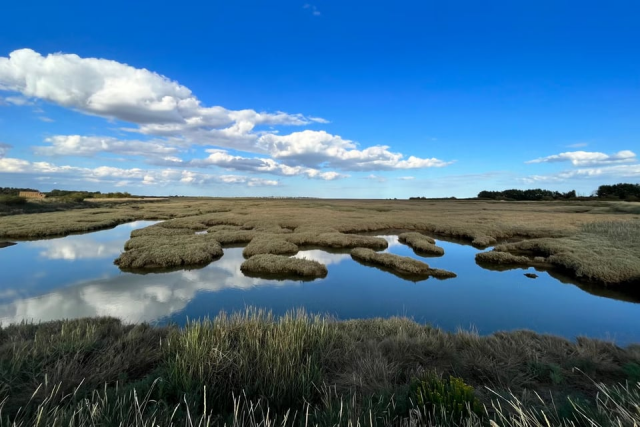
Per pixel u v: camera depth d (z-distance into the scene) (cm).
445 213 5984
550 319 1272
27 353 573
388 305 1423
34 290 1562
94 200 9881
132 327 879
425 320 1259
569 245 2473
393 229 4162
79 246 2666
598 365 618
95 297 1473
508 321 1249
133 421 379
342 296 1539
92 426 352
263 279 1806
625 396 445
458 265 2238
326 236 3089
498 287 1703
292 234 3209
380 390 491
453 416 400
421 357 643
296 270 1914
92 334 721
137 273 1884
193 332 647
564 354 670
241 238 3028
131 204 8869
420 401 418
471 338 756
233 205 8300
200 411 453
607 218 4388
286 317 813
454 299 1511
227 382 510
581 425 394
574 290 1667
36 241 2884
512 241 3169
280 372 520
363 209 7281
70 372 533
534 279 1859
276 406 465
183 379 490
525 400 486
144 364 617
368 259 2312
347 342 712
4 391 469
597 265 1869
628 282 1705
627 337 1100
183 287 1638
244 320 796
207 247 2438
